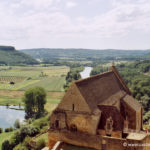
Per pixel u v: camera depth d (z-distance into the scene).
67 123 50.12
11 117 143.12
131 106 56.22
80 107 48.53
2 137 99.88
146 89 157.75
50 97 198.62
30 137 85.56
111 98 56.88
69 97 50.12
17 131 89.50
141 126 63.59
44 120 105.38
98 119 48.47
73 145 49.09
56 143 48.84
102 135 47.41
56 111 51.22
